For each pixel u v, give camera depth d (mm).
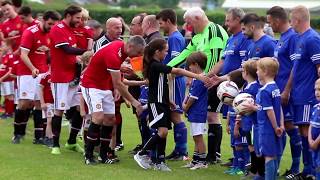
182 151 36844
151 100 32969
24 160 34938
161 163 33406
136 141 43438
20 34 49000
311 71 30484
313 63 30297
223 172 33344
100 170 32719
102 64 33594
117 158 35781
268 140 28422
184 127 36750
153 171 32969
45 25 40750
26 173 31469
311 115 29078
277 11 31453
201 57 33688
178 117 36531
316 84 27500
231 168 33594
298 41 30609
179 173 32656
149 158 34094
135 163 35375
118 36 37531
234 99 30359
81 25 38844
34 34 40656
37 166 33312
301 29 30641
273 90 28406
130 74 37281
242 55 33844
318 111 27516
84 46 39531
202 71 33906
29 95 40750
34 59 41000
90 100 34062
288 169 34125
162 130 32906
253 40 32625
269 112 28250
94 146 35062
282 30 31703
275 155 28547
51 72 38000
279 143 28719
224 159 37469
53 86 37906
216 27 35875
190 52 36125
